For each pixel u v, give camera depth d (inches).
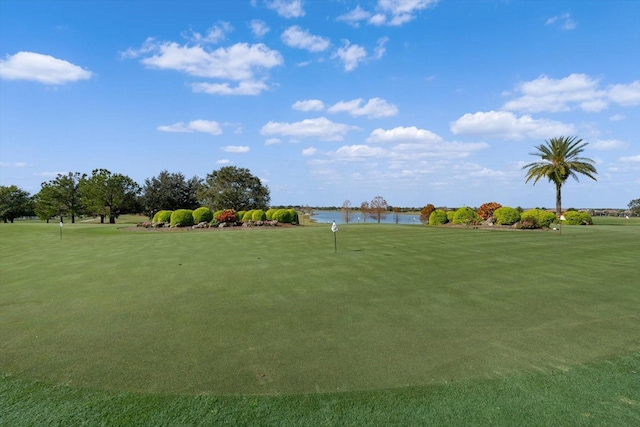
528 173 1279.5
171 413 102.9
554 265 339.9
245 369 129.2
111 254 446.9
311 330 169.0
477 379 120.5
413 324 176.2
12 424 98.9
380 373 125.2
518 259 375.9
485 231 740.0
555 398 108.4
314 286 259.1
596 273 301.7
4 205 1987.0
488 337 158.6
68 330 171.8
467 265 340.8
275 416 101.2
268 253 430.9
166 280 284.8
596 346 147.9
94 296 236.7
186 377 123.6
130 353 144.3
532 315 189.3
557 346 148.1
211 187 1886.1
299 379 121.5
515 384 117.0
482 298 224.4
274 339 158.1
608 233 690.8
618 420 97.0
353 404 106.5
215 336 162.4
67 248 522.3
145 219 2320.4
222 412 103.2
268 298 227.3
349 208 1838.1
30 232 852.6
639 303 211.8
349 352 143.3
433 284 263.3
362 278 285.1
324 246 493.0
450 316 188.2
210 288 256.1
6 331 171.2
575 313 192.5
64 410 105.0
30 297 235.3
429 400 108.2
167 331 169.5
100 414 102.9
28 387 117.9
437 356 138.8
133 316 192.7
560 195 1251.2
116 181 1749.5
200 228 962.7
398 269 322.0
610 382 117.9
